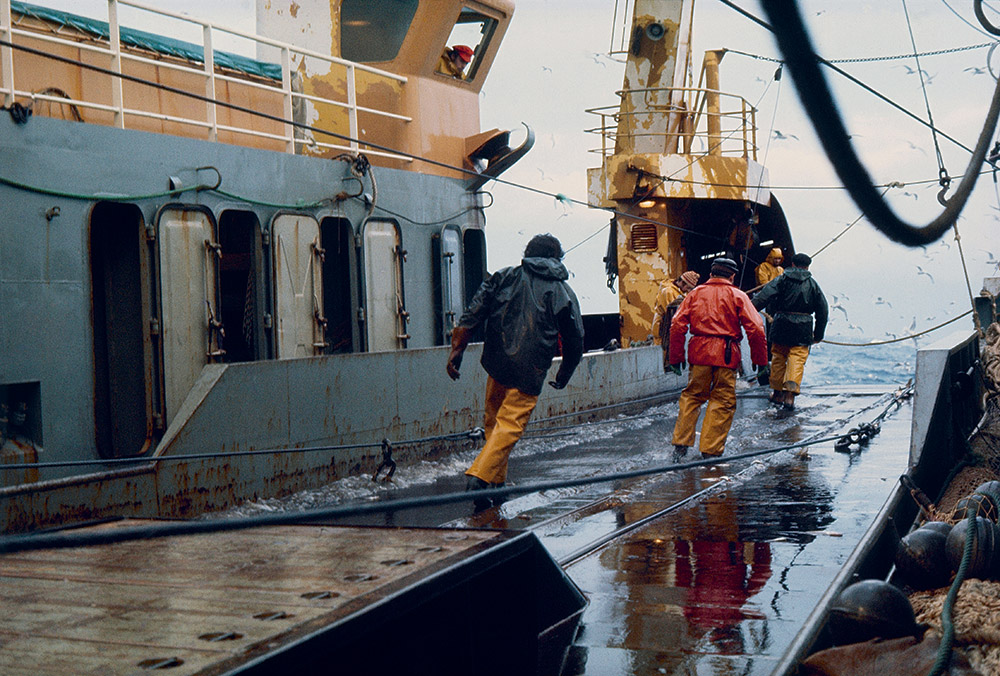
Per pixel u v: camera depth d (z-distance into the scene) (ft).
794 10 10.18
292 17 36.14
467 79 40.47
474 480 24.50
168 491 22.57
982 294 38.11
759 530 19.43
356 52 36.42
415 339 35.60
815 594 14.88
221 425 24.02
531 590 11.30
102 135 23.80
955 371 28.78
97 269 25.27
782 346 44.39
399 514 24.17
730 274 30.01
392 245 34.45
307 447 26.94
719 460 14.55
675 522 20.58
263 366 25.40
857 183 13.67
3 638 7.57
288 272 29.63
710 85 59.72
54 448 22.21
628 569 16.67
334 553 10.49
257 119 32.94
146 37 29.14
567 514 22.26
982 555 16.05
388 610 8.37
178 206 25.77
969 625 13.57
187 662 6.89
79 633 7.70
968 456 28.37
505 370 24.94
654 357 51.55
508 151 39.52
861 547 17.38
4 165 21.45
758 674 11.69
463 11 39.01
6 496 19.02
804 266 43.96
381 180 33.88
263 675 6.84
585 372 43.06
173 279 25.55
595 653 12.51
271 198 29.19
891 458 28.60
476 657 10.41
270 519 6.54
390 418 30.58
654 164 54.29
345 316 34.86
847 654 12.51
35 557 10.61
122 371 25.34
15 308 21.49
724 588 15.34
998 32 22.90
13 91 21.97
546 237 26.30
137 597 8.79
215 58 31.63
